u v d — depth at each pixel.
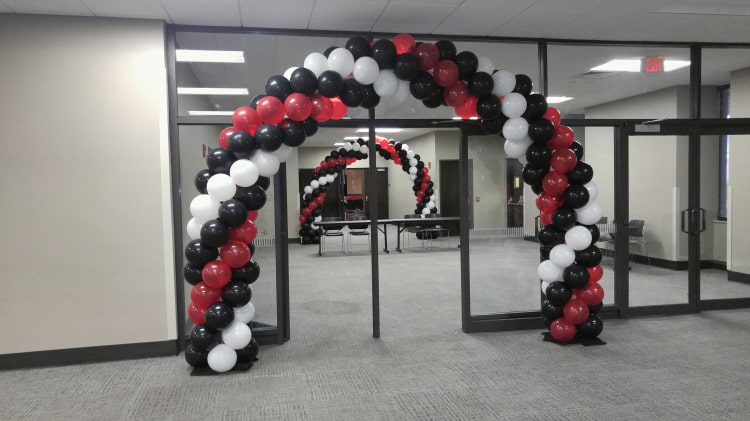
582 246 4.12
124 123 4.00
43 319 3.94
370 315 5.34
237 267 3.73
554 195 4.21
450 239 12.62
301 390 3.40
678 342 4.27
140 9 3.78
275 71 5.66
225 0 3.68
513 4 3.95
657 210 7.64
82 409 3.16
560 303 4.23
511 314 4.73
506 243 9.02
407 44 3.89
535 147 4.11
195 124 4.20
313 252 10.65
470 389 3.37
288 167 13.30
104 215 4.00
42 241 3.92
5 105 3.83
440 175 13.57
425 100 4.03
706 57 5.59
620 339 4.38
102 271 4.02
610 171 7.38
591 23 4.45
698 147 5.19
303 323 5.05
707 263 7.45
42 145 3.89
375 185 4.54
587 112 7.41
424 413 3.03
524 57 5.30
